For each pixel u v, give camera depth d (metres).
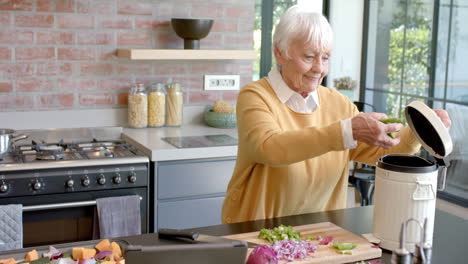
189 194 3.11
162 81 3.66
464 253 1.64
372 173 3.59
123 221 2.87
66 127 3.45
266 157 1.67
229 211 2.01
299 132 1.64
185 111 3.74
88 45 3.44
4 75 3.28
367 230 1.82
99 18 3.44
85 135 3.45
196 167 3.11
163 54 3.40
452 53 4.34
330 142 1.58
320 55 1.80
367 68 5.13
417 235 1.59
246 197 1.94
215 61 3.78
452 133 4.45
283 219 1.91
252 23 3.85
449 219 1.97
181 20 3.44
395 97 4.89
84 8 3.40
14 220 2.62
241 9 3.81
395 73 4.87
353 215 1.98
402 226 1.33
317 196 2.01
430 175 1.57
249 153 1.78
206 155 3.09
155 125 3.59
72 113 3.45
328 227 1.79
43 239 2.77
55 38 3.36
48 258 1.52
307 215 1.97
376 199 1.67
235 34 3.81
